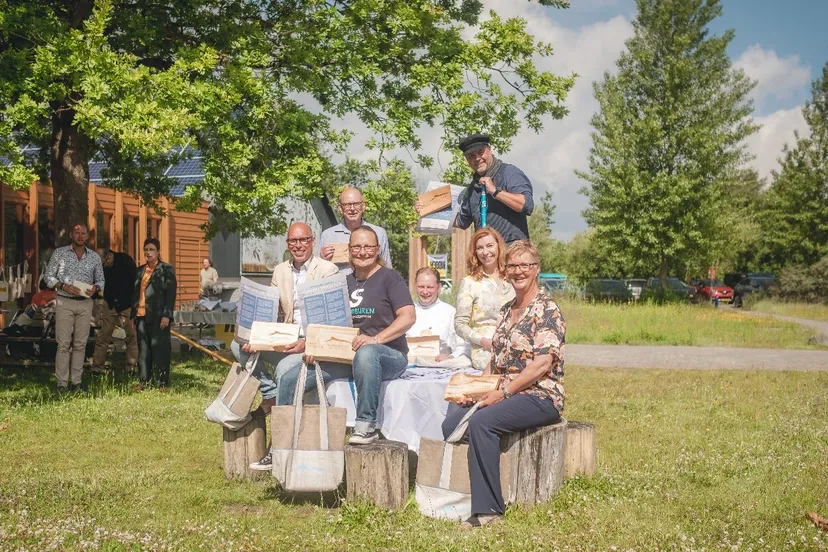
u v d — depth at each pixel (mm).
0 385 11133
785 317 35188
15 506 5133
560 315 5312
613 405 10102
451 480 5117
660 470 6301
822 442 7426
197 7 13500
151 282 11250
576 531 4715
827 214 50312
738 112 42250
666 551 4332
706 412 9523
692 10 42031
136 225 21359
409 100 15172
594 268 55406
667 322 25172
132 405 9578
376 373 5508
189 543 4434
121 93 11242
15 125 11352
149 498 5473
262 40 13672
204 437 7836
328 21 14000
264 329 5691
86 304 10555
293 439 5305
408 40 14961
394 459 5199
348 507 5043
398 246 44875
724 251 46188
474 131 14844
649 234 41031
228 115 12961
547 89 15469
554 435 5355
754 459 6672
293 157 13664
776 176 52906
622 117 42938
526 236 6844
